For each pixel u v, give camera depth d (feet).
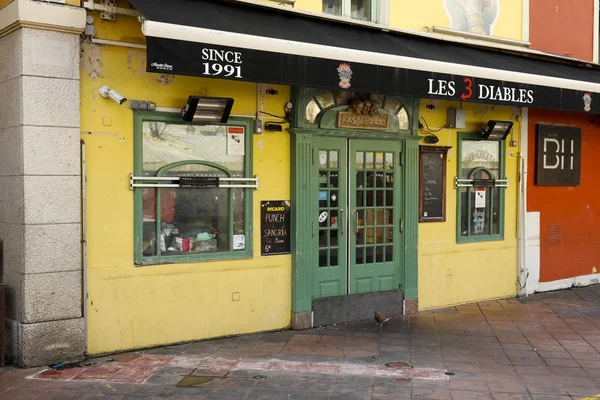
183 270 23.00
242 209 24.58
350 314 27.12
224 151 23.94
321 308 26.25
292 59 21.15
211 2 22.94
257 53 20.44
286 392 18.38
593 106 30.32
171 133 22.82
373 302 27.76
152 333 22.47
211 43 19.60
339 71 22.11
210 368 20.47
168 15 19.90
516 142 32.96
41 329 20.12
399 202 28.68
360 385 19.04
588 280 36.91
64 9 19.94
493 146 32.32
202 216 23.76
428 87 24.36
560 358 22.18
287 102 25.31
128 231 21.90
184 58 19.16
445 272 30.42
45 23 19.66
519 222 33.24
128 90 21.71
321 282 26.45
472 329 26.27
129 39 21.61
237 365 20.84
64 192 20.40
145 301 22.26
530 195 33.78
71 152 20.47
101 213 21.34
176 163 22.88
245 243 24.56
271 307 25.20
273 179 25.12
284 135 25.38
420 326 26.63
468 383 19.36
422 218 29.53
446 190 30.42
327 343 23.76
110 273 21.53
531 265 33.91
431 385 19.12
